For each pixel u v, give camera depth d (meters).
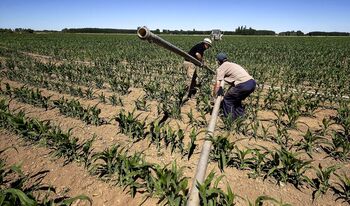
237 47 27.39
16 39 36.22
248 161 4.31
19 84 9.42
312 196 3.63
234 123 5.51
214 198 3.06
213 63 14.62
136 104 6.65
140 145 4.93
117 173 4.09
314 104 6.31
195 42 35.34
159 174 3.38
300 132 5.44
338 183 3.63
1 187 3.90
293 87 9.07
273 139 5.13
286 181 3.90
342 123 5.84
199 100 6.53
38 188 3.89
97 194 3.77
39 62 12.21
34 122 5.05
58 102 6.26
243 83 5.46
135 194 3.71
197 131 5.46
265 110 6.71
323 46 31.47
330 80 10.51
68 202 3.07
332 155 4.55
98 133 5.43
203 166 3.61
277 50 24.44
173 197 3.30
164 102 7.03
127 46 25.27
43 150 4.84
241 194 3.65
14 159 4.63
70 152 4.51
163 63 13.75
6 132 5.55
